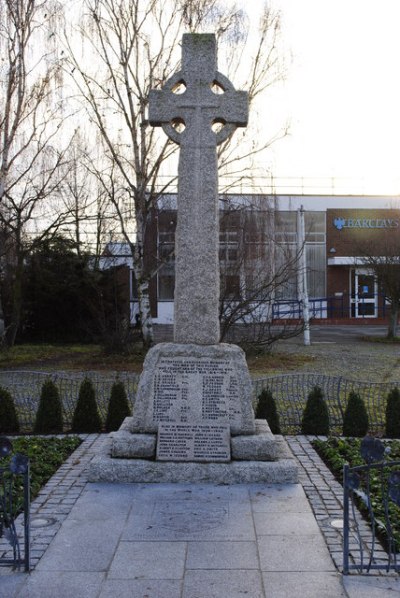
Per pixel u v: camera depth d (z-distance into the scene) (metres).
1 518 5.18
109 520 5.67
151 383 7.13
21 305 26.06
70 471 7.36
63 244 27.58
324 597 4.28
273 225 24.59
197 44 7.45
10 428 10.02
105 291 26.86
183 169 7.35
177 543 5.17
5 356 21.73
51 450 8.29
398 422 9.70
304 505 6.06
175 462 6.83
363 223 39.66
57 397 10.09
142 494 6.35
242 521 5.64
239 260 19.78
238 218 21.75
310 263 39.69
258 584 4.47
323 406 9.73
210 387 7.09
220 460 6.88
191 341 7.28
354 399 9.73
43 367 19.22
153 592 4.34
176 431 6.98
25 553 4.67
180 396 7.09
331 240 39.69
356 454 7.99
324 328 35.66
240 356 7.13
